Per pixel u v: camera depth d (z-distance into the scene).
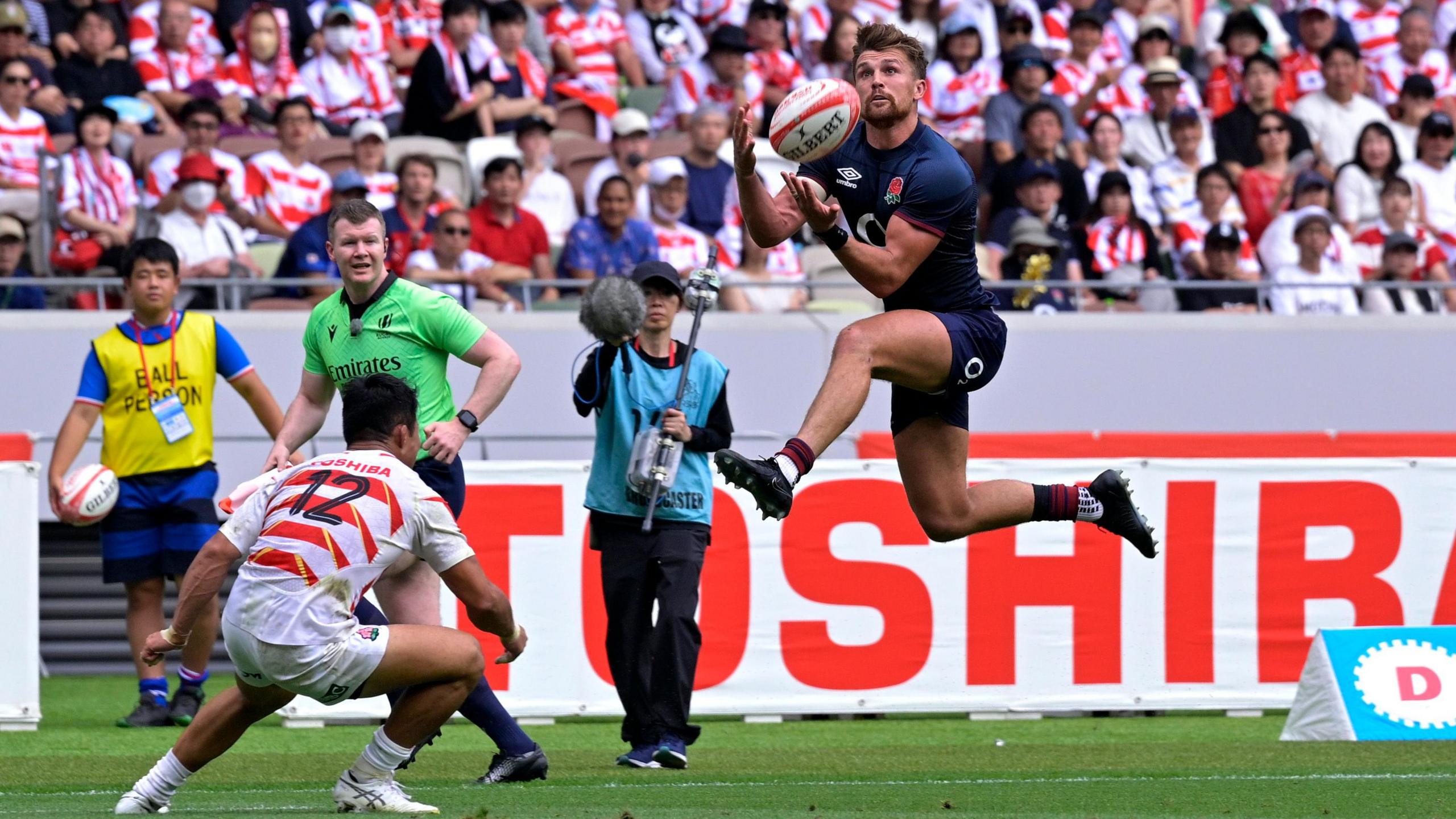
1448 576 28.62
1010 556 27.91
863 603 27.61
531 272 36.66
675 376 22.17
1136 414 37.06
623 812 16.11
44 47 41.19
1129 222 40.06
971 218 16.58
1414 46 49.47
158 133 40.62
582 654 26.94
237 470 33.66
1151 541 19.56
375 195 37.75
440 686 15.78
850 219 16.81
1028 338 36.75
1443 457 32.06
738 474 14.80
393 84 44.50
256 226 37.25
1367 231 42.44
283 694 15.59
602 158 41.12
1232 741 25.06
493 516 26.78
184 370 26.03
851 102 15.80
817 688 27.44
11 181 37.34
